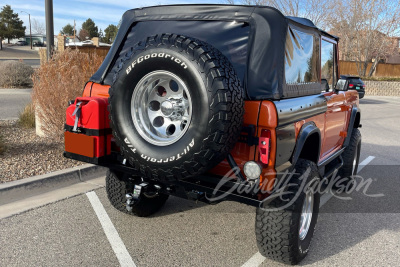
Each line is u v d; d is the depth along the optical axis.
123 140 3.01
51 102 6.39
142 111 3.00
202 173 3.04
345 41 33.09
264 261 3.51
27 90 16.97
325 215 4.72
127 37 3.76
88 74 6.88
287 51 3.24
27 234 3.78
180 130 2.96
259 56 3.08
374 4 30.83
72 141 3.36
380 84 28.31
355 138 5.72
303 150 3.83
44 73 6.67
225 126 2.59
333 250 3.78
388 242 4.00
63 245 3.60
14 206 4.44
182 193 3.26
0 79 18.12
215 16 3.36
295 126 3.17
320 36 4.09
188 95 2.70
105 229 3.99
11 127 8.23
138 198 3.50
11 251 3.44
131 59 2.93
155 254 3.54
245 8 3.25
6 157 5.85
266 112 2.79
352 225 4.42
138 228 4.07
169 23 3.57
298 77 3.54
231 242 3.86
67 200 4.71
